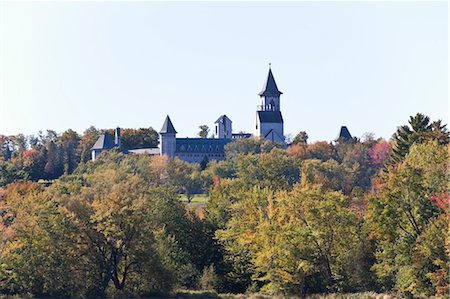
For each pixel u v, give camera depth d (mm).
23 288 111500
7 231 110812
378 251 106625
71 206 114938
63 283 111375
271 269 107625
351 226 107625
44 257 111500
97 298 111812
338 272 108625
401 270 97062
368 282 108250
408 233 98875
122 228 114812
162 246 122312
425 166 105562
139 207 114938
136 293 115250
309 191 107438
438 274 91500
